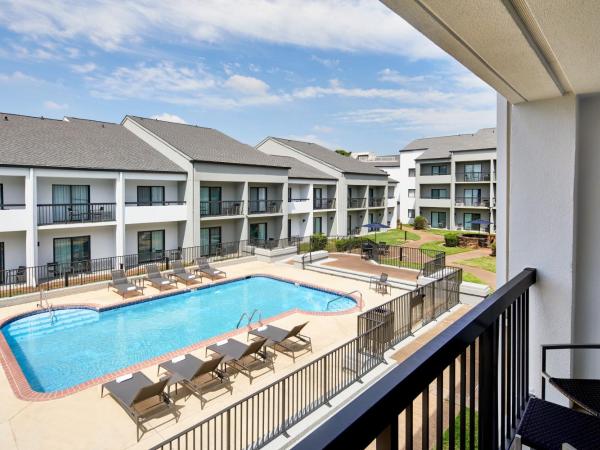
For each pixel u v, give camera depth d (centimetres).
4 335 1162
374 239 3056
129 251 1998
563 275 281
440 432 139
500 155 320
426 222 3850
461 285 1332
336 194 3238
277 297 1606
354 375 796
